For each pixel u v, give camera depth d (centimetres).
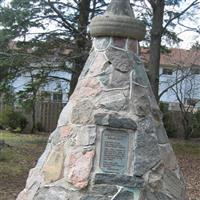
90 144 479
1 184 1007
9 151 1527
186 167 1413
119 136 484
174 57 2816
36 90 1739
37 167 520
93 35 527
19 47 1541
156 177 480
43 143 1844
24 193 513
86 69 524
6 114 2358
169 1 1811
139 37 523
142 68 527
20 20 1464
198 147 2019
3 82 1644
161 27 1477
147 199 471
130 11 527
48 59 1523
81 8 1602
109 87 499
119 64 507
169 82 2661
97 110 489
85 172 469
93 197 462
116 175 471
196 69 2402
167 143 510
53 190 477
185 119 2523
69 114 505
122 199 465
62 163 485
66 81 1756
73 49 1572
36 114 2477
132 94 498
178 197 491
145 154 482
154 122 502
